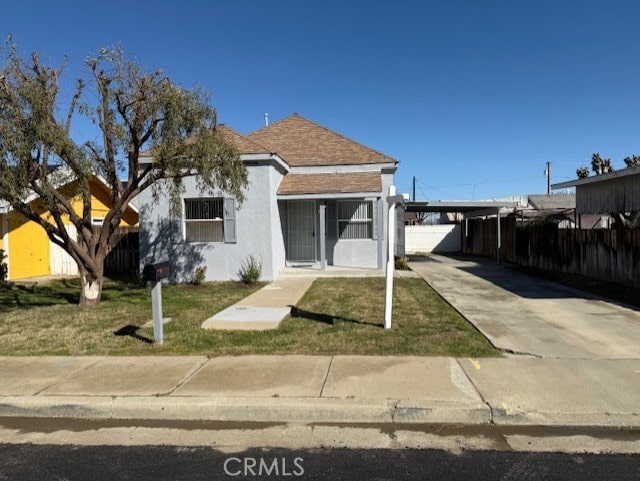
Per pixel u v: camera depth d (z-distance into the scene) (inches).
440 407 191.3
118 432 187.8
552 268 670.5
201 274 558.6
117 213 431.8
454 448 168.7
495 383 216.2
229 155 432.1
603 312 374.3
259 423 194.1
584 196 613.9
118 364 253.6
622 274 498.3
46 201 381.4
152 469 157.8
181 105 392.5
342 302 418.0
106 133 410.9
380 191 594.6
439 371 232.4
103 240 432.8
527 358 252.2
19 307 434.9
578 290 496.4
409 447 170.2
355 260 669.3
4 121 331.6
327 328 320.8
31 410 205.0
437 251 1216.2
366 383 217.9
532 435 177.5
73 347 286.8
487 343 281.4
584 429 181.2
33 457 167.6
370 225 667.4
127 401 203.9
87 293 426.9
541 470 152.4
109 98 394.9
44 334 319.9
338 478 149.9
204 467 158.6
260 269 571.2
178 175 421.4
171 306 416.2
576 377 223.6
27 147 339.6
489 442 172.6
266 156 561.0
